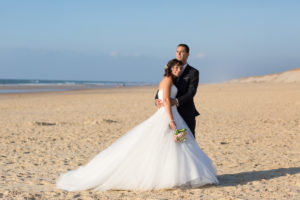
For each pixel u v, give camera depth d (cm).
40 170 645
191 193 475
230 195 462
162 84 525
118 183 494
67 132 1174
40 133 1159
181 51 527
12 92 4728
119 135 1105
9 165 690
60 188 513
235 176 578
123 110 1989
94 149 870
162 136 504
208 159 532
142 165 493
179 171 489
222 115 1645
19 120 1580
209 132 1132
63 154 805
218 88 4831
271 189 489
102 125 1352
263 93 3200
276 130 1151
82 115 1759
